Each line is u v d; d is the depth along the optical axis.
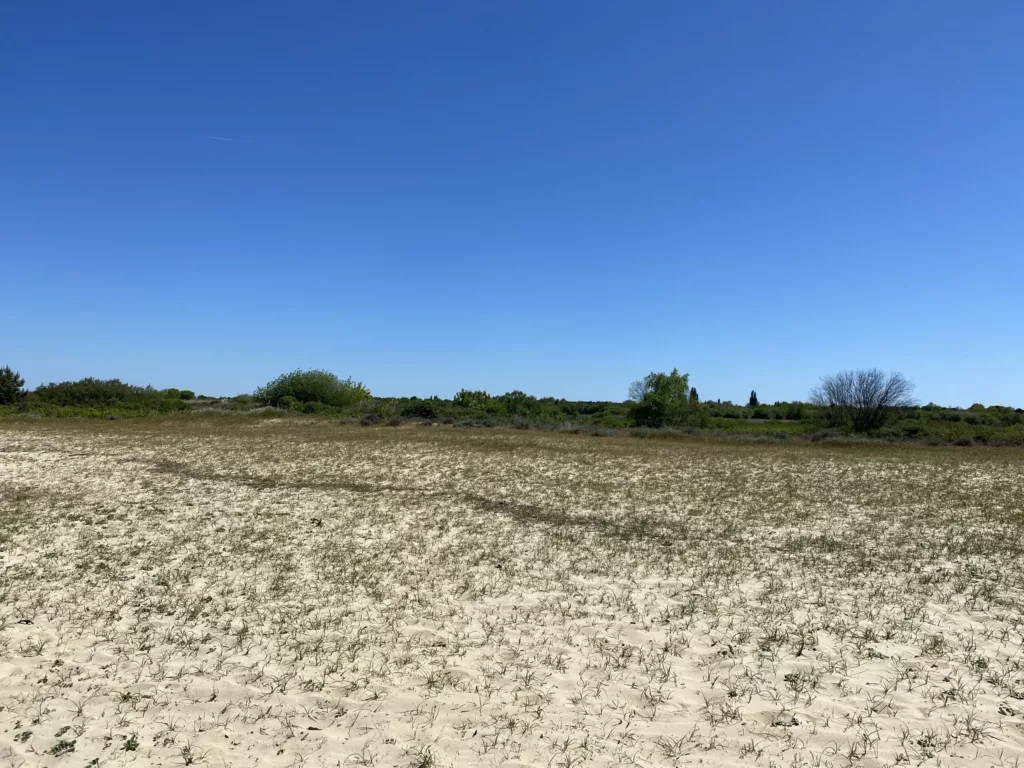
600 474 21.00
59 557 10.62
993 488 18.48
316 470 21.47
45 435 33.78
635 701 5.95
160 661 6.77
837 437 35.53
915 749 5.13
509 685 6.25
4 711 5.77
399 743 5.29
